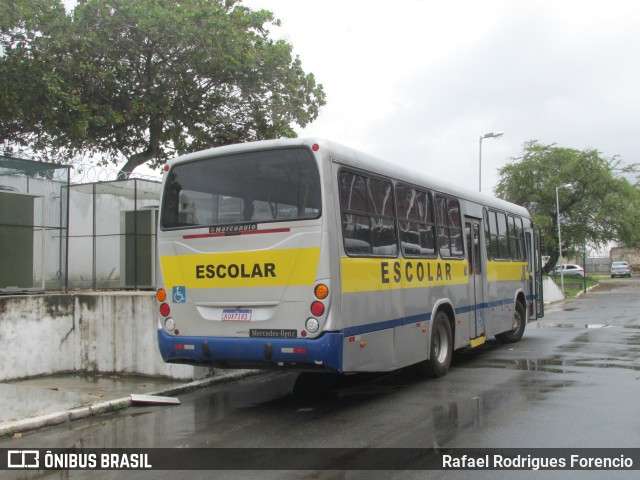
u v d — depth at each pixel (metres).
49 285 10.81
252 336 6.97
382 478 4.92
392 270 7.94
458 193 10.45
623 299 33.28
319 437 6.18
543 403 7.42
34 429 6.81
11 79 14.18
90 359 10.16
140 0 15.68
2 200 10.08
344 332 6.76
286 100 17.80
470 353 12.12
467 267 10.55
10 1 13.75
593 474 4.96
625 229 43.94
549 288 32.72
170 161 7.83
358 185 7.41
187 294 7.45
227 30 16.08
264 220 7.02
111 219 13.16
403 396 8.05
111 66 16.08
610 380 8.91
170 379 9.38
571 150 45.25
